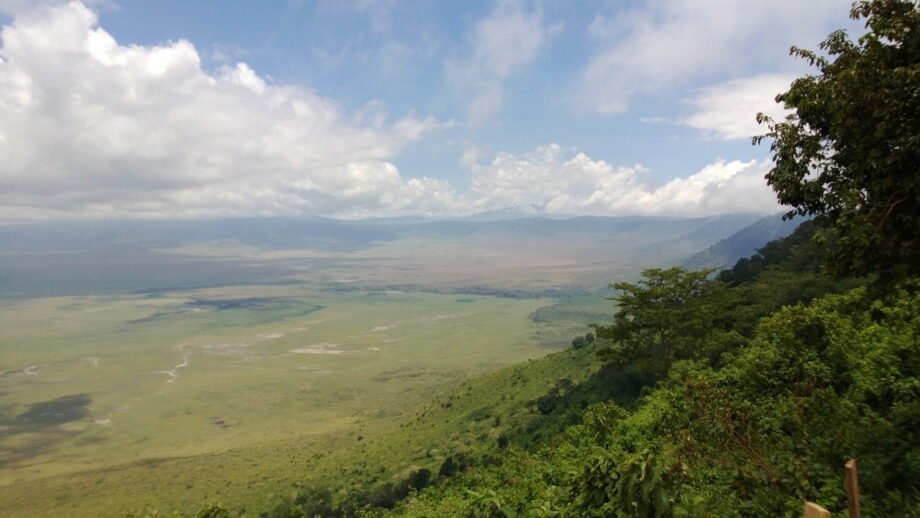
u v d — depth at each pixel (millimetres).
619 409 24219
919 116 8836
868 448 9531
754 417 11148
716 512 8680
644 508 7250
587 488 8453
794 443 10633
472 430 97125
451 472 68938
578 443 23641
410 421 138375
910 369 12328
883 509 7969
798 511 8008
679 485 8438
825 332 16000
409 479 73625
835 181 10969
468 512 9672
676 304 35406
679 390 20562
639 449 16938
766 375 15953
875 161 9258
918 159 8828
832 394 11398
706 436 10812
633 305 36156
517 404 99688
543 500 10617
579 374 96812
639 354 37344
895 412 10453
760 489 8836
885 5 9781
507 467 25938
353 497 79562
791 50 11578
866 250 9562
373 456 108812
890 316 12672
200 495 112250
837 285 36531
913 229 8984
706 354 34625
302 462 127375
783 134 11703
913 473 8531
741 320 38844
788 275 44219
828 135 10961
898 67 9141
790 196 11438
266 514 89312
